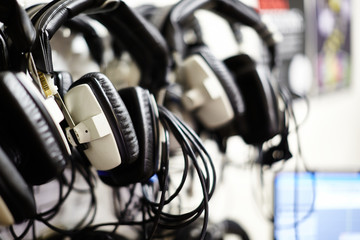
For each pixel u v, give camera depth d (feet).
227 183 3.19
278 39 2.20
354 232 2.70
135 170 1.39
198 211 1.50
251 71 1.95
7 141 1.11
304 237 2.66
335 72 4.50
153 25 1.82
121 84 2.02
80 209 2.09
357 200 2.72
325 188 2.71
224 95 1.84
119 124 1.29
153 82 1.77
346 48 4.72
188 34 2.31
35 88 1.13
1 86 1.04
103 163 1.33
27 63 1.20
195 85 1.85
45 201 1.88
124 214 1.90
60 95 1.36
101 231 1.84
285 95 2.24
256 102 1.94
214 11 2.04
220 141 2.23
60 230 1.72
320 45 4.13
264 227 3.61
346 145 4.86
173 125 1.52
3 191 0.99
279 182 2.67
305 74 3.90
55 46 1.88
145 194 1.72
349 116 4.89
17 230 1.73
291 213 2.64
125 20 1.58
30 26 1.15
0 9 1.11
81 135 1.27
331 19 4.32
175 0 2.78
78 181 2.09
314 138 4.23
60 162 1.14
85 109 1.28
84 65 2.05
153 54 1.69
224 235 2.47
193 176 2.41
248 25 2.10
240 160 3.29
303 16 3.80
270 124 1.94
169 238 2.16
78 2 1.35
